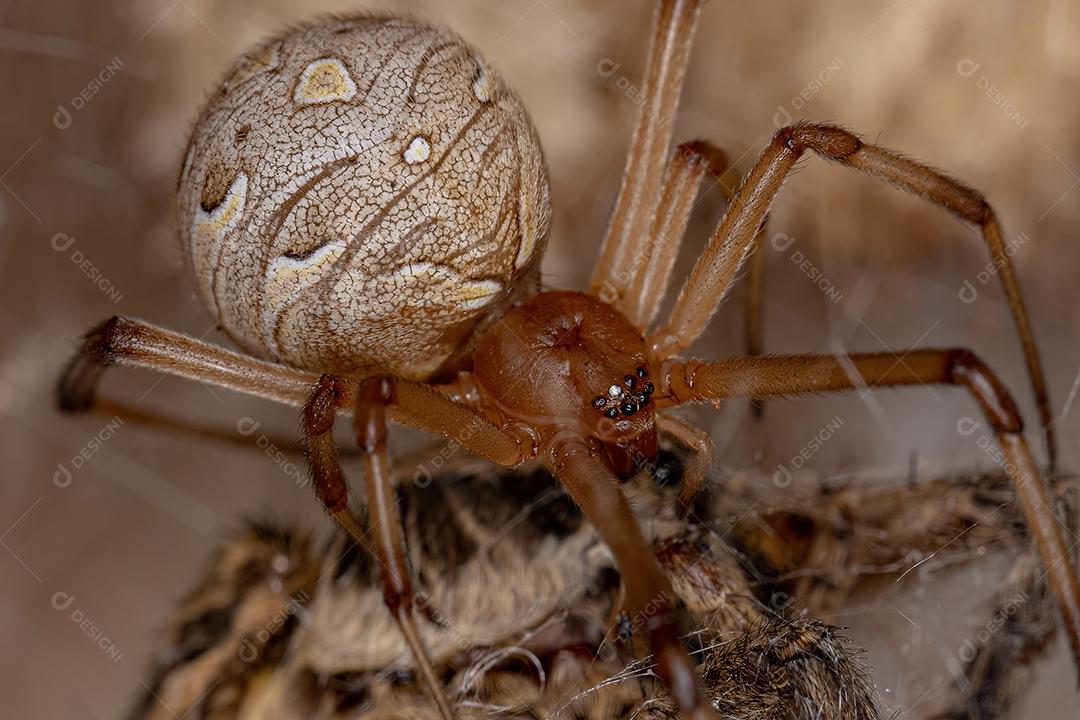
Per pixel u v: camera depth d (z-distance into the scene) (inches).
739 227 2.8
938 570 2.8
